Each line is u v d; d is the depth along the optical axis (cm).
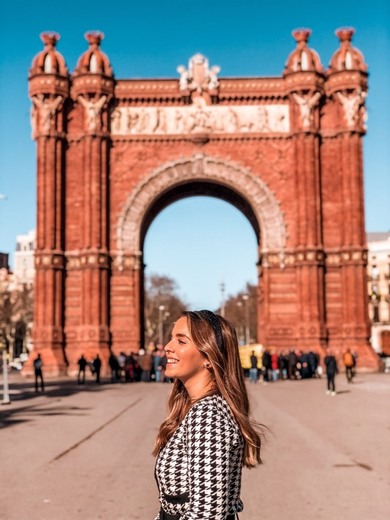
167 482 532
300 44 8069
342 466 2086
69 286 7862
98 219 7762
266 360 6706
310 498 1667
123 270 7850
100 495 1717
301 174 7838
